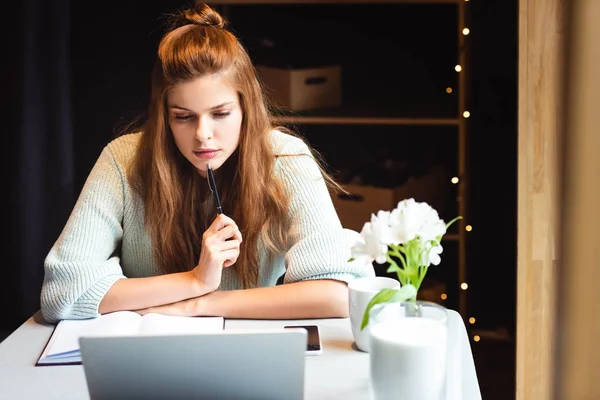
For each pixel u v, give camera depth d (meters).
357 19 3.40
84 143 3.16
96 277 1.75
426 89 3.42
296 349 1.14
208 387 1.17
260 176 1.87
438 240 1.34
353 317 1.52
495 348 3.17
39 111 3.12
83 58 3.12
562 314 0.92
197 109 1.72
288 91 3.33
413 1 3.22
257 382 1.17
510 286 3.18
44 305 1.73
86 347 1.13
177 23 1.85
